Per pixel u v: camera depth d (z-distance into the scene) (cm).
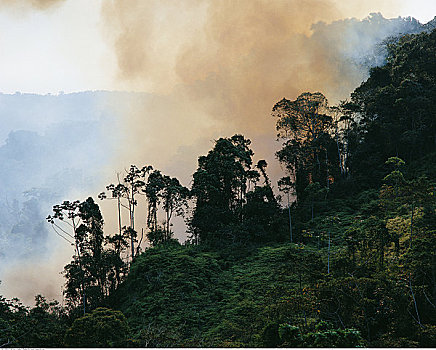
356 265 3659
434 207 4188
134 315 4766
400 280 3375
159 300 4794
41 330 4084
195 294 4850
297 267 4044
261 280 4597
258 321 3469
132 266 5800
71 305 5547
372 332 3155
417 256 3497
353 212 5975
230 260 5644
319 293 3322
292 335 2697
